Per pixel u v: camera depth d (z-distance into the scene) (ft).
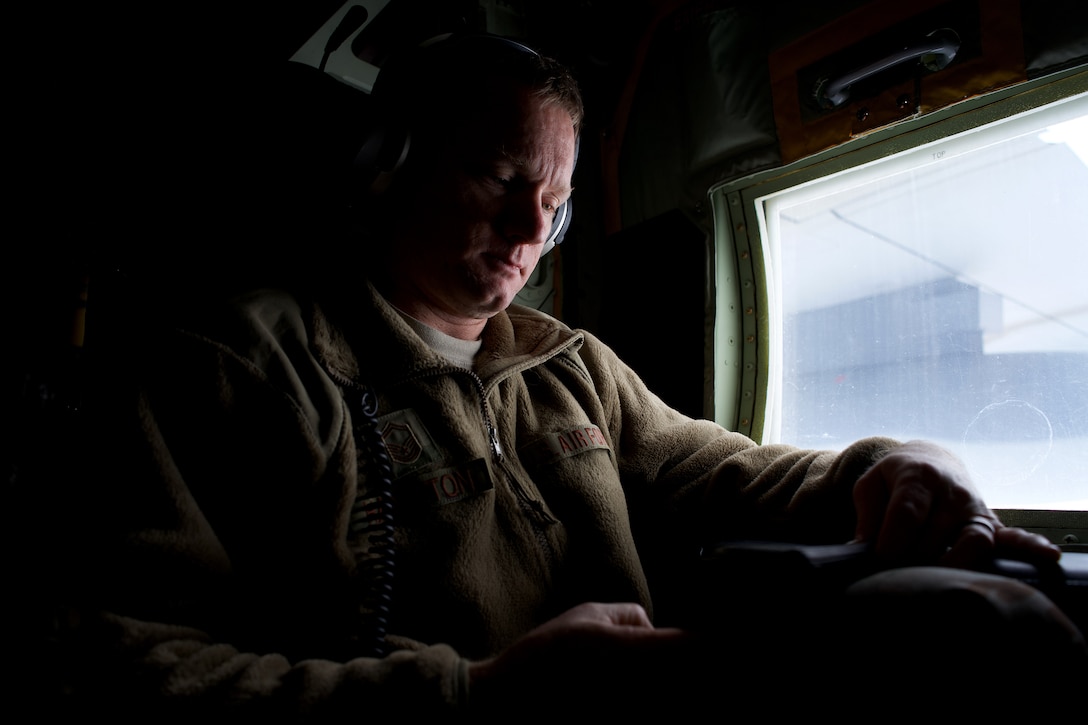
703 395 5.45
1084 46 3.86
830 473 3.30
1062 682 1.52
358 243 3.75
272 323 3.11
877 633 1.62
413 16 5.14
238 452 2.73
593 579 3.39
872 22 4.63
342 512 2.78
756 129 5.24
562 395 3.89
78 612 2.26
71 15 3.76
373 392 3.11
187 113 4.23
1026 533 2.36
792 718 1.63
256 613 2.71
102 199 3.85
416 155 3.47
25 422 2.92
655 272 5.86
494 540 3.18
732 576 2.01
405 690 2.05
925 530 2.50
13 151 3.44
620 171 6.20
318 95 4.03
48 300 3.30
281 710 2.02
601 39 6.04
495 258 3.44
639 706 1.82
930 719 1.51
